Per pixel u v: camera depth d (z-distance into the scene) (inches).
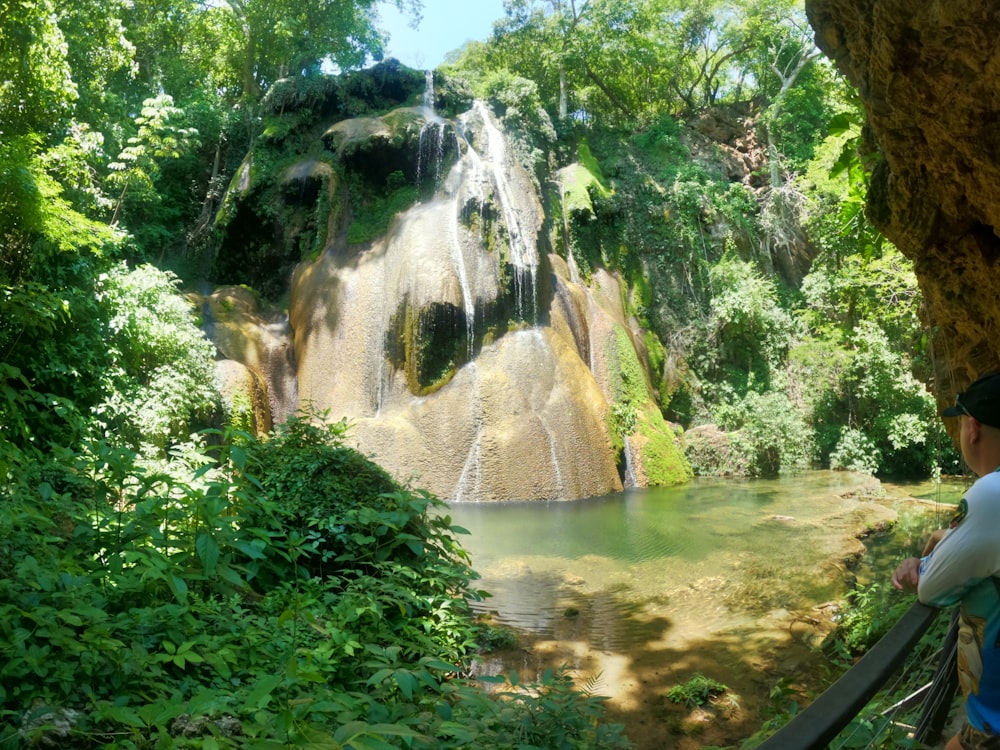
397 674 131.3
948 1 121.3
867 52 152.9
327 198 757.9
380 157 770.2
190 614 163.5
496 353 684.1
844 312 872.9
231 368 616.7
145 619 149.3
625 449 714.2
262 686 107.2
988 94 132.9
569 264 840.9
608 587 366.9
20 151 416.8
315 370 684.7
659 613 331.0
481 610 329.4
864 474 753.0
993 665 63.2
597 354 772.0
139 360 498.9
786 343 885.2
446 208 728.3
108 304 474.6
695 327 893.2
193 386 516.7
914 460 804.6
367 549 249.6
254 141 816.9
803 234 979.9
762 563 408.2
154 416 454.0
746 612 331.3
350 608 193.6
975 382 71.5
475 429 644.7
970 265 172.1
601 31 1067.3
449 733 120.6
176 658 134.0
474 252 700.7
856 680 51.7
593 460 662.5
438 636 227.1
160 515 176.1
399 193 767.7
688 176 954.1
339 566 258.8
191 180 866.1
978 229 166.6
